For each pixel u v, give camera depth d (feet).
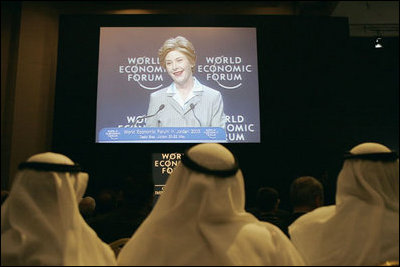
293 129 26.63
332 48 27.50
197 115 26.32
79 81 26.71
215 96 26.58
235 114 26.48
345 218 5.64
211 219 4.81
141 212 8.97
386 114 35.06
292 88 26.99
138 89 26.61
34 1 30.19
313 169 26.32
